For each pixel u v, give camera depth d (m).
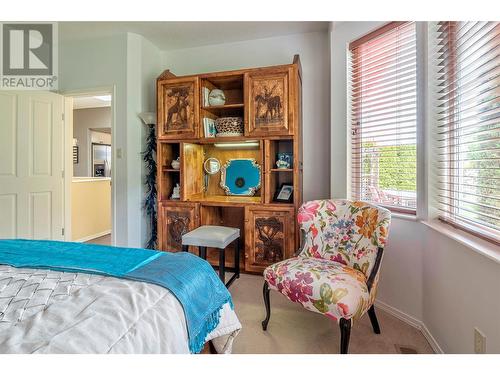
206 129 2.83
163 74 2.92
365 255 1.72
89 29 2.95
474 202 1.40
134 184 3.12
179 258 1.30
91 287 0.97
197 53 3.36
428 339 1.68
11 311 0.82
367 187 2.28
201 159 3.24
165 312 0.90
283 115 2.56
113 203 3.09
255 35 3.07
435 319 1.62
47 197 3.17
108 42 3.08
